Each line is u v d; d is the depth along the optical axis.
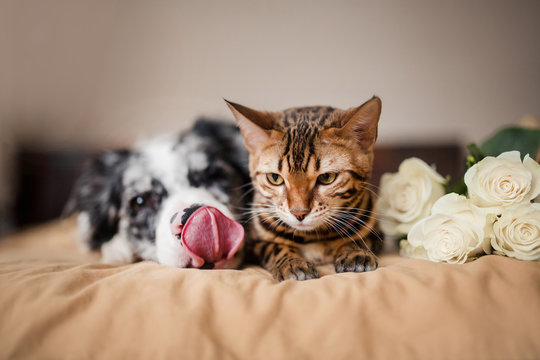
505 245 0.38
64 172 0.93
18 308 0.32
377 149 0.87
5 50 0.94
